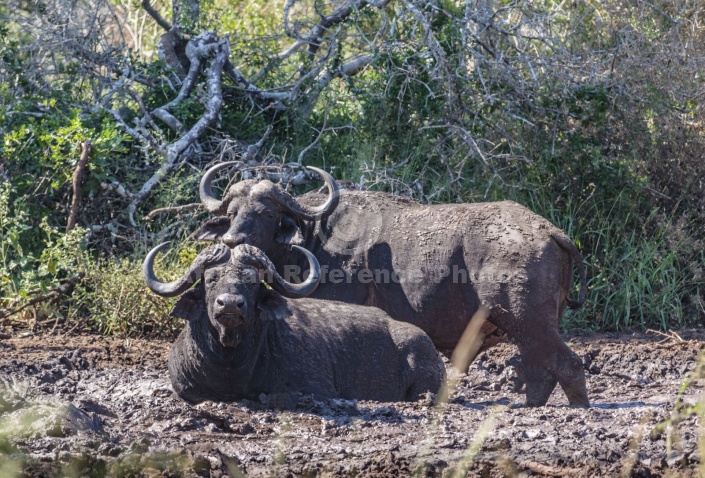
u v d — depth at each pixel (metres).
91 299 30.83
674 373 27.89
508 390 26.20
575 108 37.44
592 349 30.09
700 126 38.59
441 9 37.50
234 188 26.62
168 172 34.50
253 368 21.45
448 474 15.96
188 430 19.27
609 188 36.50
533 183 36.69
